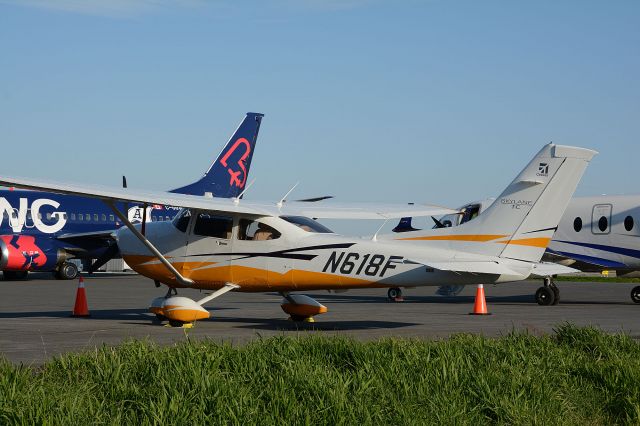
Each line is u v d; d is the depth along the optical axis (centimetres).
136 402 1017
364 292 4450
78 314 2508
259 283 2166
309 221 2172
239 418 968
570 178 1973
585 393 1207
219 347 1356
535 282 5906
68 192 1916
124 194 1967
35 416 907
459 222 3862
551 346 1491
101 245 5447
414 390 1135
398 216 2308
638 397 1149
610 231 3462
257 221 2162
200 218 2234
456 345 1430
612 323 2391
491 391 1130
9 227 5206
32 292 4047
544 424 1045
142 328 2130
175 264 2255
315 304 2353
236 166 5638
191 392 1031
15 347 1686
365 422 990
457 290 3512
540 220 1978
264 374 1158
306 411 992
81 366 1208
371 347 1370
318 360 1289
